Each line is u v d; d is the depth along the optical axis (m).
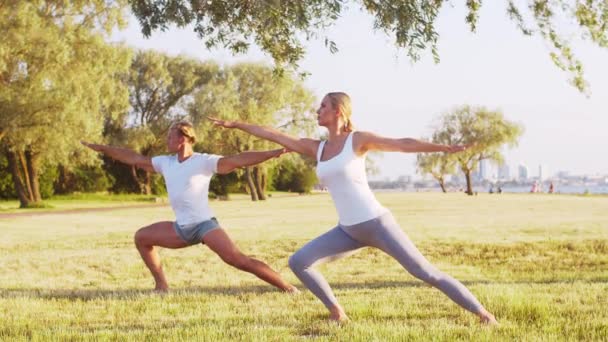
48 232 21.52
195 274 10.64
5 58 35.19
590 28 11.43
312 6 10.49
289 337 4.97
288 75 11.06
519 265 11.91
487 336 4.82
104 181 67.62
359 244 5.57
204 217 7.63
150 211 39.97
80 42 37.31
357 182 5.35
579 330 5.14
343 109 5.45
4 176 56.50
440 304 6.61
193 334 5.18
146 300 7.38
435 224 22.84
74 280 10.12
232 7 11.12
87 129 38.03
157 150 65.19
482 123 74.19
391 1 9.90
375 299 7.02
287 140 5.66
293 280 9.90
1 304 7.29
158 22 11.17
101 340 5.05
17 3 34.22
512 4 11.52
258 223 25.16
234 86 57.22
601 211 32.66
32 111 36.56
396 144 5.20
